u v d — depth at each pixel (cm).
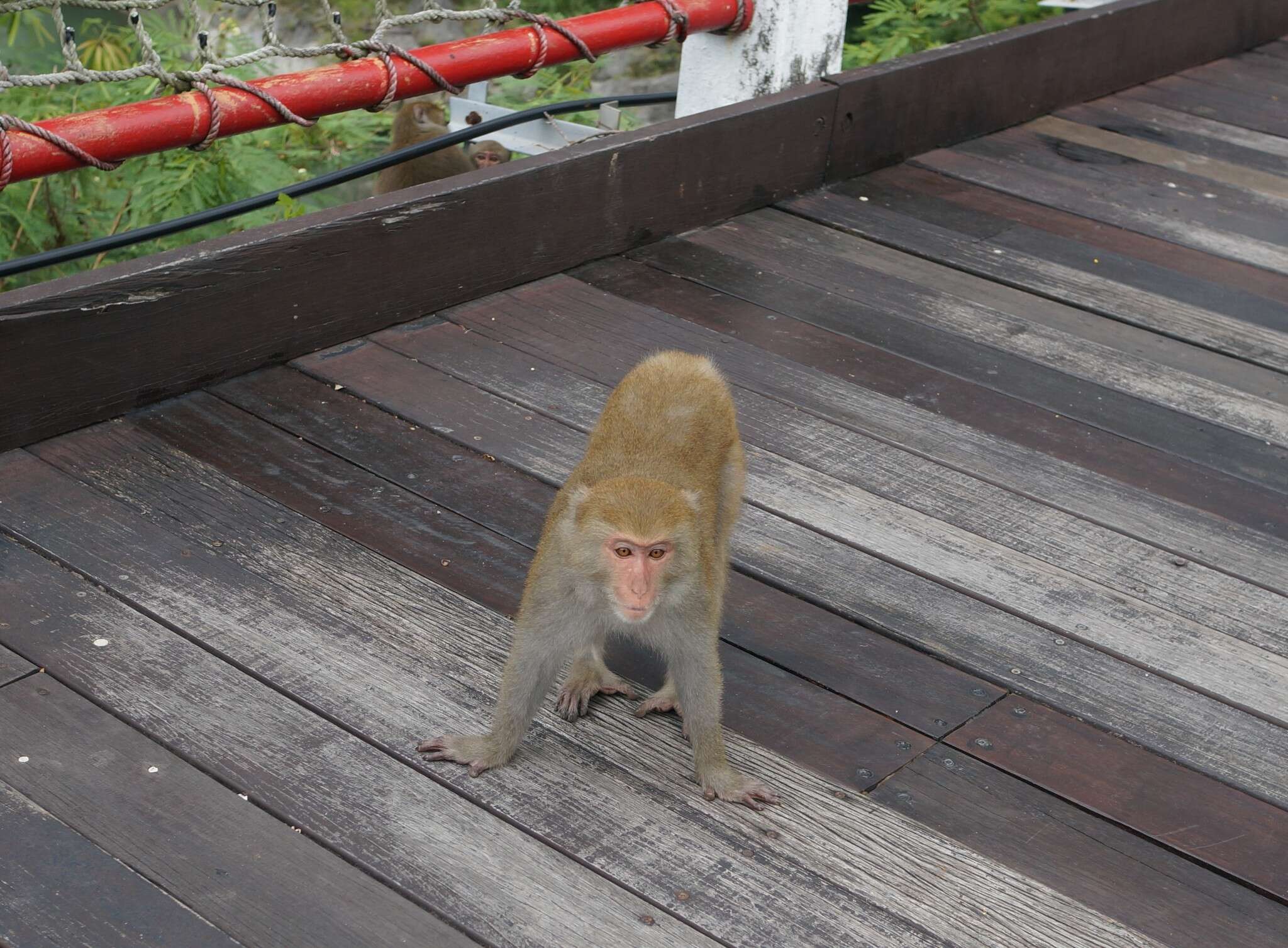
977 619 456
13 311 485
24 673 399
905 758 394
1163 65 1023
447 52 627
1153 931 340
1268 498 538
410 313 618
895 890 348
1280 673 440
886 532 499
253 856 343
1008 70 884
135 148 532
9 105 980
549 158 652
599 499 360
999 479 538
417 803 364
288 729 386
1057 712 417
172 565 450
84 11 1116
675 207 715
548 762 384
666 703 409
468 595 449
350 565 459
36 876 332
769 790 374
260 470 507
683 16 727
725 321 644
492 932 326
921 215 773
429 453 527
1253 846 369
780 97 753
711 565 377
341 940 321
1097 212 795
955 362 626
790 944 329
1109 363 636
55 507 475
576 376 588
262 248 550
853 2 1248
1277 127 945
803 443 552
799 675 425
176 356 539
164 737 379
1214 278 727
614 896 339
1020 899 347
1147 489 538
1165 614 464
